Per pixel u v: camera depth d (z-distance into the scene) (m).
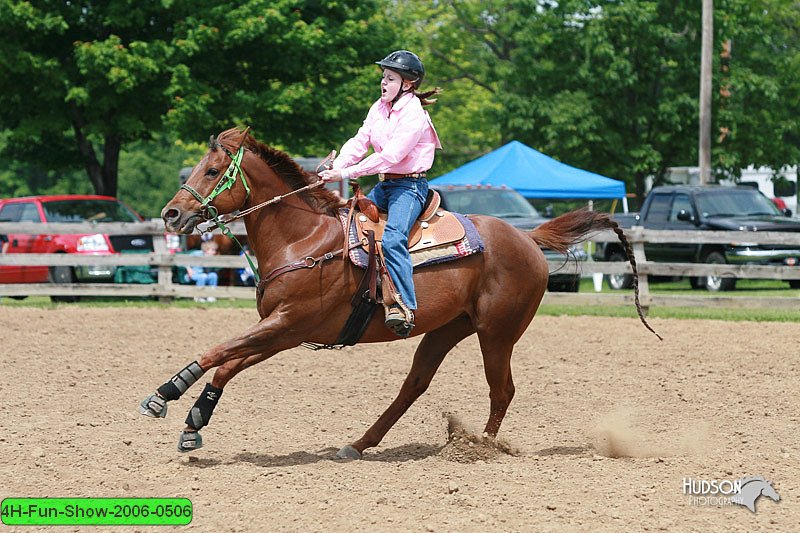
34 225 19.66
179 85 25.69
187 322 17.30
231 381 12.09
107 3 26.83
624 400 11.12
